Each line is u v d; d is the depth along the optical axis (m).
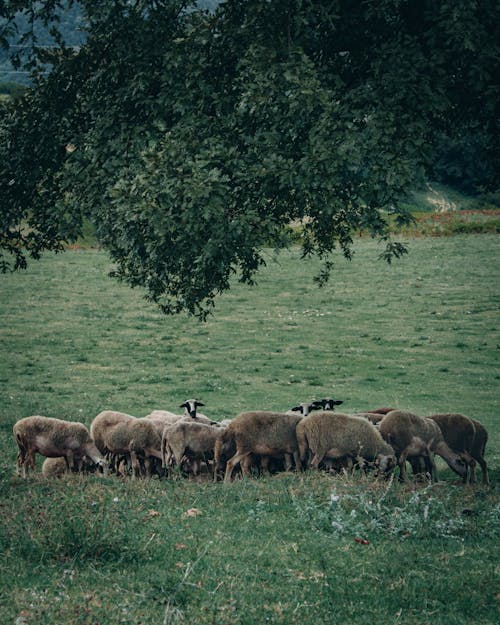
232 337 45.09
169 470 16.58
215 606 8.27
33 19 17.02
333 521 11.45
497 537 11.30
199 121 15.22
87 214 17.28
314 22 15.33
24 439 16.16
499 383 35.22
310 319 49.06
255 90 14.41
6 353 41.19
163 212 14.57
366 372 37.50
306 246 21.56
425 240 73.44
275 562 9.74
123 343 43.72
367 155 13.97
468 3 13.85
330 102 14.30
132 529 10.56
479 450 17.39
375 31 15.70
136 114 16.42
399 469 17.11
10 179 17.94
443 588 9.13
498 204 95.19
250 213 14.71
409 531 11.30
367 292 55.75
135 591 8.55
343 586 9.04
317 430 15.95
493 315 49.03
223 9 16.16
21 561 9.10
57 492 12.59
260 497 13.20
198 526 11.15
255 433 16.22
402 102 14.53
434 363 39.06
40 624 7.55
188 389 34.38
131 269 19.73
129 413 29.02
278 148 14.70
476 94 15.95
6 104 17.66
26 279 59.97
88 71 17.28
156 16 16.39
